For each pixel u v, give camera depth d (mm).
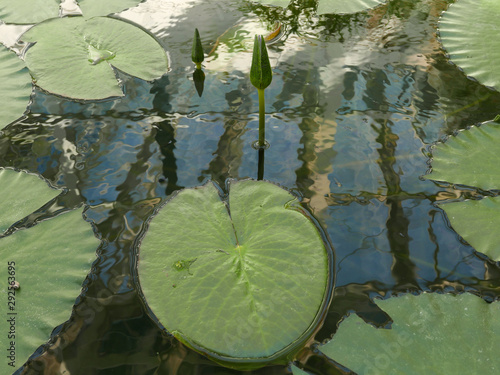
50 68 1539
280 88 1500
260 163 1381
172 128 1433
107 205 1334
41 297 1251
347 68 1539
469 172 1364
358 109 1459
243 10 1706
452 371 1190
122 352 1211
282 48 1592
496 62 1539
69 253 1286
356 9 1706
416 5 1718
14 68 1536
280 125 1436
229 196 1338
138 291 1255
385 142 1407
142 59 1566
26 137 1420
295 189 1350
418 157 1387
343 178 1362
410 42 1602
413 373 1188
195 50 1515
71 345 1217
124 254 1286
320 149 1399
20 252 1287
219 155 1394
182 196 1338
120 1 1718
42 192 1348
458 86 1502
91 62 1555
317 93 1489
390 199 1337
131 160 1388
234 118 1448
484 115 1445
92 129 1432
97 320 1234
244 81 1517
